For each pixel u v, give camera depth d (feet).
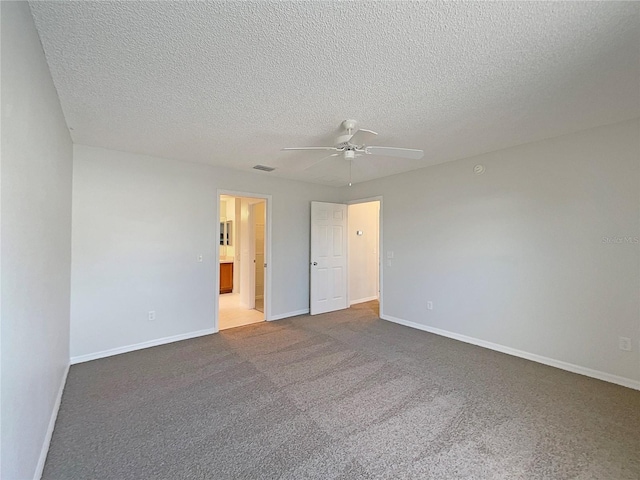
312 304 16.62
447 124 8.56
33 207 4.92
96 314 10.55
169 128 8.87
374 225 20.95
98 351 10.57
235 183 14.10
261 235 21.44
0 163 3.39
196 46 5.18
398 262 14.85
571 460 5.54
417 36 4.91
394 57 5.49
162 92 6.79
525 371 9.34
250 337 12.76
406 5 4.24
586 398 7.70
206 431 6.44
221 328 14.10
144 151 11.14
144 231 11.62
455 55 5.43
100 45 5.15
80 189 10.28
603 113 7.87
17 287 4.09
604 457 5.61
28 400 4.66
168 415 7.02
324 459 5.62
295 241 16.44
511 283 10.72
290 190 16.19
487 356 10.58
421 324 13.83
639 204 8.14
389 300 15.37
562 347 9.53
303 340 12.35
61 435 6.27
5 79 3.52
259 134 9.34
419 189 13.83
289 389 8.25
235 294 23.20
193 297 12.86
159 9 4.31
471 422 6.72
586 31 4.80
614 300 8.55
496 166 11.08
